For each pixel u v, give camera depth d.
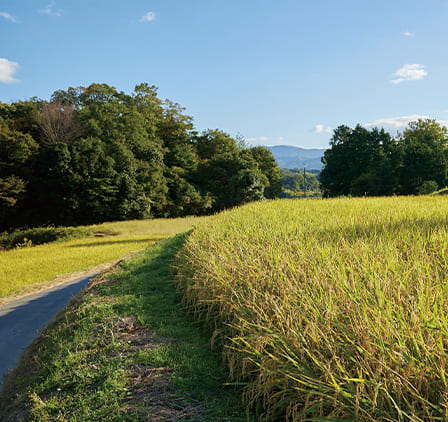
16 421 3.70
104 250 19.67
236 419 3.08
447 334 2.64
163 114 67.38
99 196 47.47
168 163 63.25
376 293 3.54
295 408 2.74
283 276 4.69
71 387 4.07
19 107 50.69
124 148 50.41
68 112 51.22
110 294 7.70
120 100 62.12
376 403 2.33
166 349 4.56
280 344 3.28
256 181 58.09
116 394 3.67
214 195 62.75
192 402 3.40
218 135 71.12
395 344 2.64
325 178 66.88
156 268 9.73
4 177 45.12
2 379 5.09
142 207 51.41
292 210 14.08
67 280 12.76
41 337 6.44
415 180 59.12
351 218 9.74
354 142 63.88
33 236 29.33
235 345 4.09
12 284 12.62
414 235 6.68
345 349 2.87
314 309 3.40
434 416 2.27
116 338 5.14
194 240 9.20
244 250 6.76
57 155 45.28
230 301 4.71
